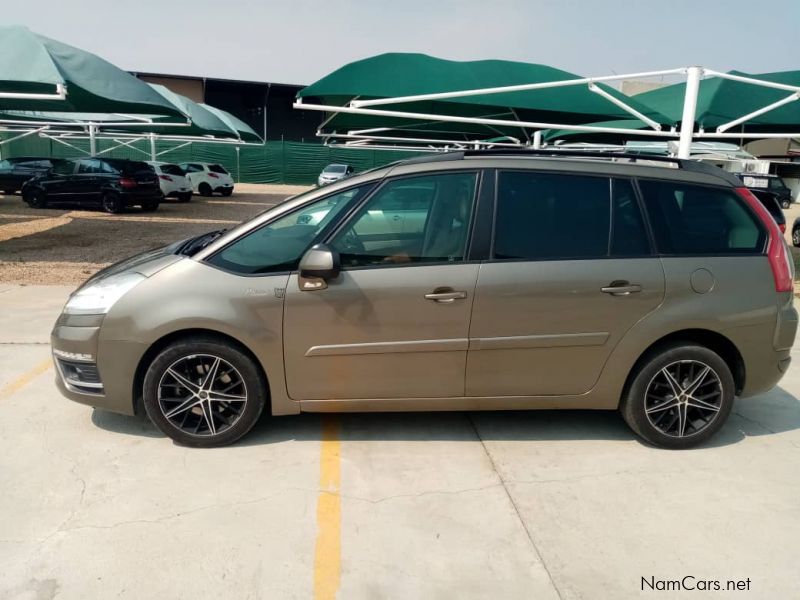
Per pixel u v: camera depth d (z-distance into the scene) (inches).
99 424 158.4
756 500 130.1
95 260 410.9
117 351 140.6
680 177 149.4
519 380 146.3
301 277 138.0
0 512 120.0
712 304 144.9
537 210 144.9
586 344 144.0
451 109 415.2
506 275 140.6
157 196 788.6
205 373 144.0
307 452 146.2
